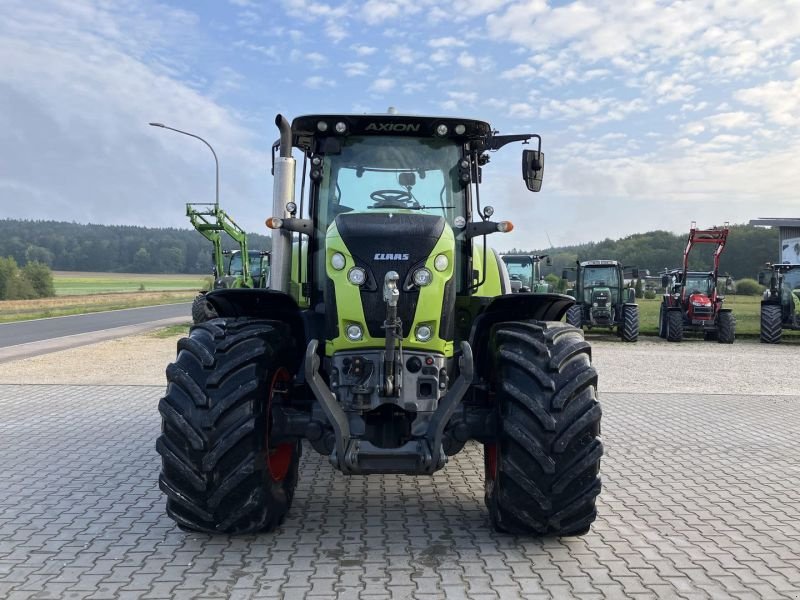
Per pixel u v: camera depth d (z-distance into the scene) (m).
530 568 3.92
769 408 9.48
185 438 4.01
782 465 6.43
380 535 4.45
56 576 3.78
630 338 20.00
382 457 4.00
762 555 4.17
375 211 4.72
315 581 3.72
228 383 4.07
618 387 11.42
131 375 12.35
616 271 21.00
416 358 4.17
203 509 4.09
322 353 4.53
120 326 25.89
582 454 4.06
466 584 3.69
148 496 5.30
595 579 3.77
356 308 4.16
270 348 4.25
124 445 7.00
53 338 20.53
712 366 14.34
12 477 5.83
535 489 4.05
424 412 4.16
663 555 4.15
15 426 7.91
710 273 22.09
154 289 89.25
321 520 4.77
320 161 5.19
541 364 4.16
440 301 4.21
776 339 19.69
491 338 4.69
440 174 5.24
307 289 5.31
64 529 4.55
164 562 3.98
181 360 4.22
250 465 4.04
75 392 10.39
